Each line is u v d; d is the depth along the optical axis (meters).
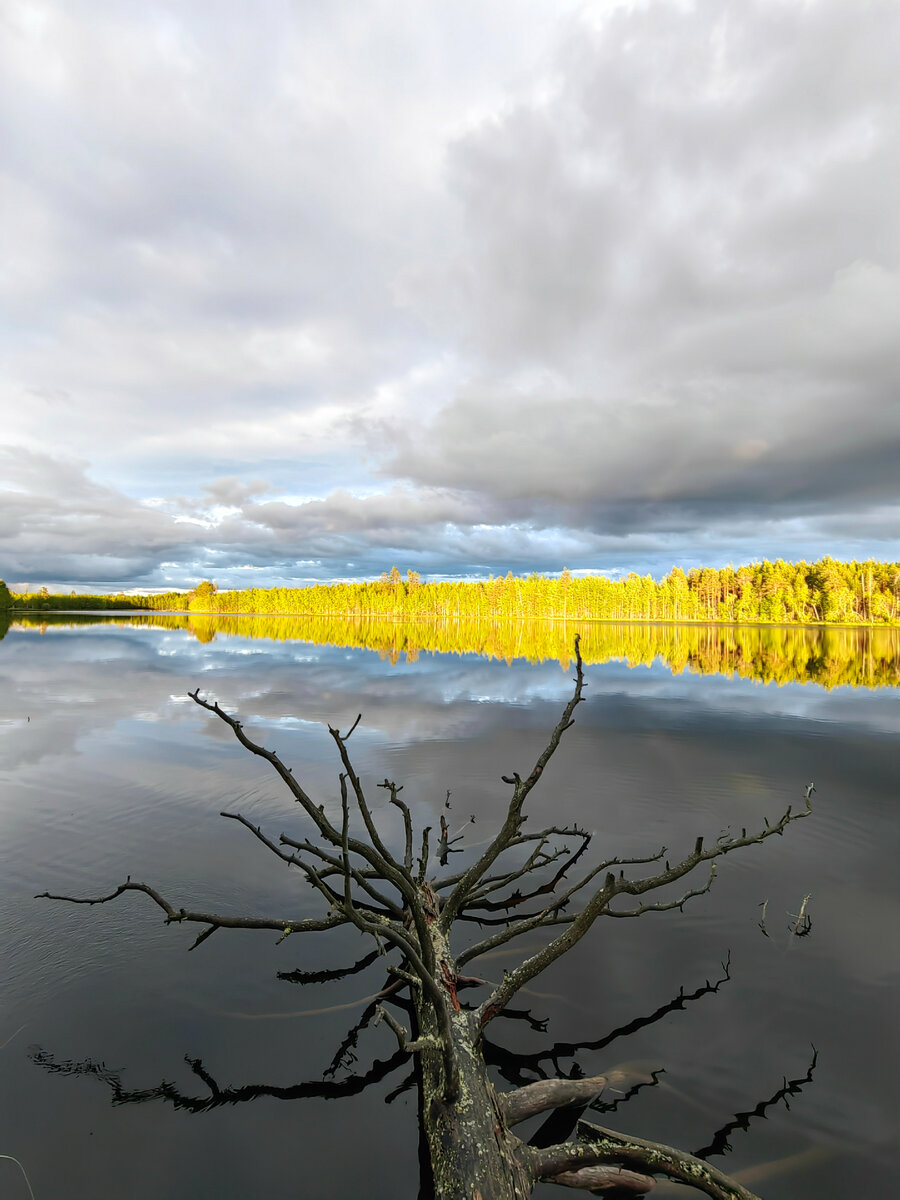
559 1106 3.05
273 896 5.28
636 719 13.44
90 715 13.18
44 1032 3.58
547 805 7.72
